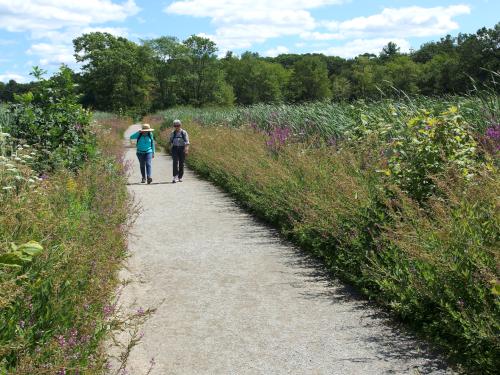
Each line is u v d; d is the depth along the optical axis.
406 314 4.86
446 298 4.55
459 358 4.14
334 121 12.90
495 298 4.21
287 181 9.24
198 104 115.38
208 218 10.03
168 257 7.25
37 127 10.52
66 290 3.96
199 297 5.65
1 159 6.31
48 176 8.36
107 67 99.75
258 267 6.75
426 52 154.00
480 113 8.95
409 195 6.10
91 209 7.35
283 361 4.18
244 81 133.00
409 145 6.65
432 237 4.90
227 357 4.26
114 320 3.95
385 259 5.58
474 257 4.35
